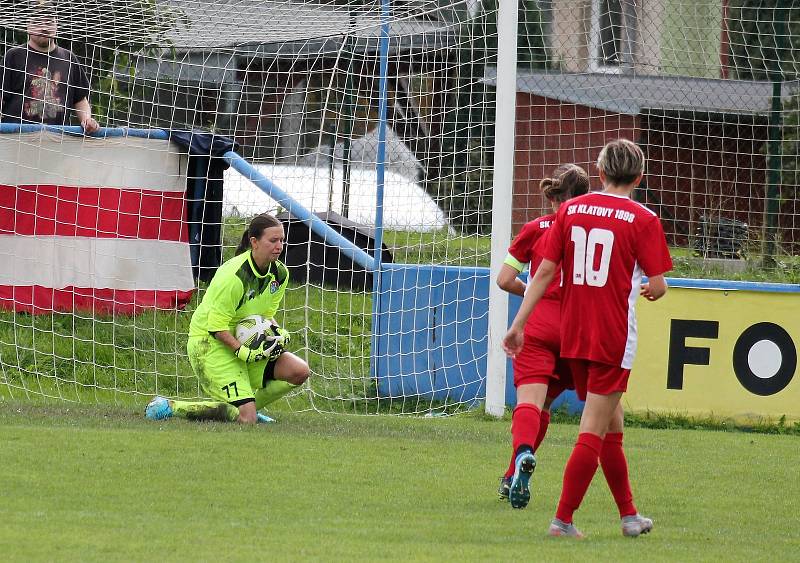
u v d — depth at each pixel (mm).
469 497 21578
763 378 34938
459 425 31750
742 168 49000
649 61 50031
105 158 42625
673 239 50719
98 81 48344
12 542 16047
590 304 18078
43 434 26000
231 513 18984
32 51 42312
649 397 34625
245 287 29031
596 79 49406
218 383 29297
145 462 23203
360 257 42250
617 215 18125
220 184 46312
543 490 22781
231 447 25422
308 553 15984
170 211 43562
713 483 24484
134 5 38188
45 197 41781
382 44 38219
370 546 16688
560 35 49406
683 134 49656
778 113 45469
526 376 20547
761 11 50281
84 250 42188
